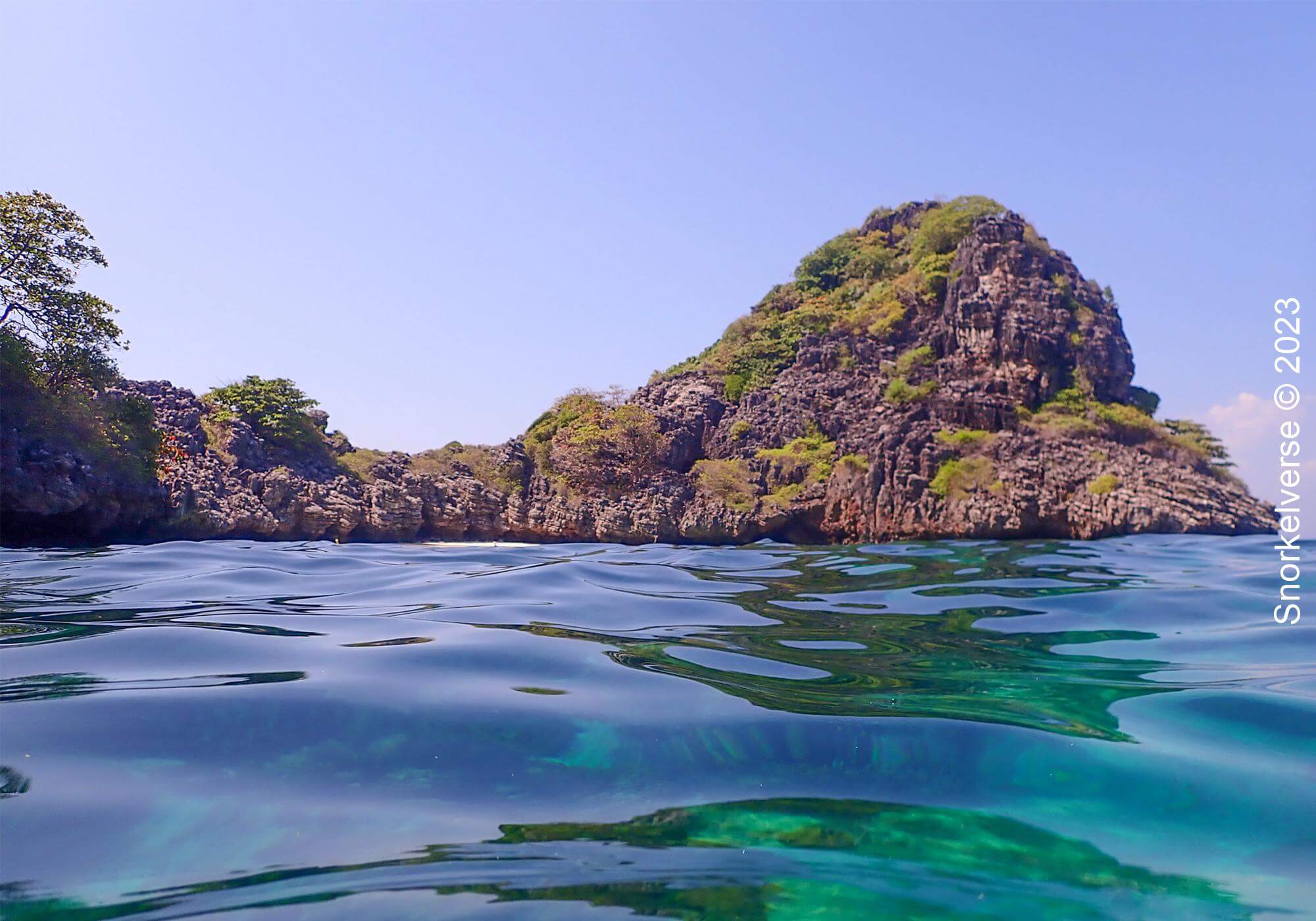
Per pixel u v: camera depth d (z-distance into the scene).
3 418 26.62
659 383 58.88
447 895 1.86
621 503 47.28
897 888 1.98
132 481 30.14
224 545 14.67
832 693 3.74
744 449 50.53
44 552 12.10
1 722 2.91
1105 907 1.92
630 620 5.82
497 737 2.94
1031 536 37.66
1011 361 44.56
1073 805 2.51
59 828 2.12
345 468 44.50
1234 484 40.66
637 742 2.93
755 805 2.45
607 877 1.98
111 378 30.23
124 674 3.63
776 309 67.94
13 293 28.39
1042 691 3.88
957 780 2.69
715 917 1.80
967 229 56.38
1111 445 40.00
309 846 2.08
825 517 44.12
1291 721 3.39
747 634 5.40
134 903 1.77
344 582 7.96
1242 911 1.90
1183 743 3.10
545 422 56.38
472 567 9.78
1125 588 8.34
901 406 45.16
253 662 3.92
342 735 2.90
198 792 2.38
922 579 9.45
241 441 40.53
